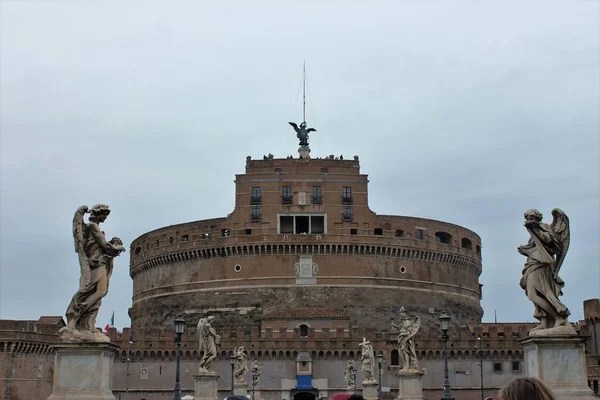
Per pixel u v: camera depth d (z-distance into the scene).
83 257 20.12
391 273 151.75
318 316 139.62
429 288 155.12
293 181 152.75
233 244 150.12
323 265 148.88
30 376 117.81
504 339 134.50
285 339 133.62
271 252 149.50
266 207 151.75
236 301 148.38
